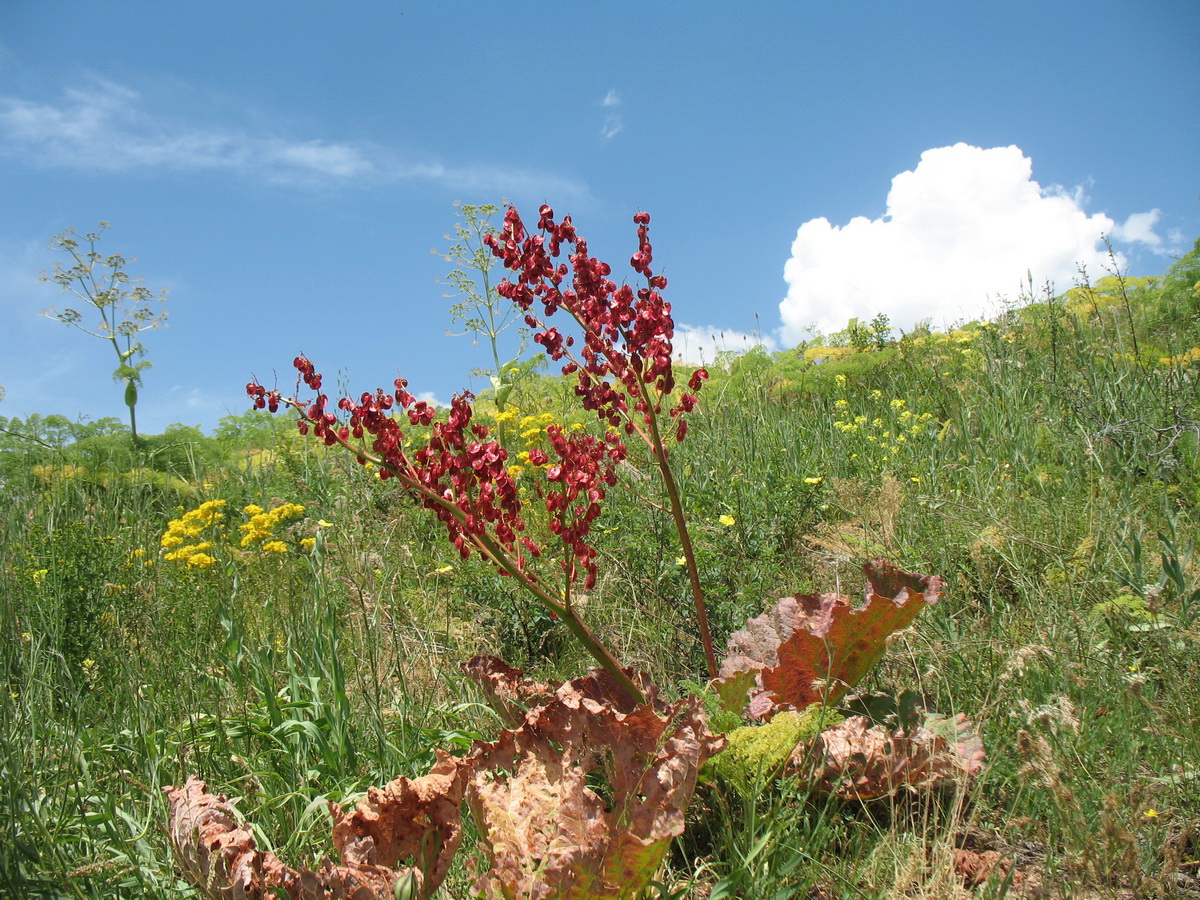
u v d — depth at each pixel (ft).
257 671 10.00
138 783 7.41
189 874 6.27
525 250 7.75
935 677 9.20
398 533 17.34
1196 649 8.69
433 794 6.59
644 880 5.82
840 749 7.64
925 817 6.56
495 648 12.37
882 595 8.35
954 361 27.99
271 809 8.00
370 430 7.28
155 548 18.06
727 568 13.21
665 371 7.86
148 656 12.17
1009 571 12.28
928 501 14.90
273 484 25.59
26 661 10.94
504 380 9.12
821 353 41.39
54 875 6.76
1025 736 6.30
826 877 6.54
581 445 7.86
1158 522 13.16
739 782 7.03
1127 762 7.16
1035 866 6.63
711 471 19.01
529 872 5.85
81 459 30.22
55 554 14.61
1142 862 6.18
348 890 5.96
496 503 7.72
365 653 11.24
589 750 6.73
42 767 8.68
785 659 7.93
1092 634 9.18
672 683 10.71
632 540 13.53
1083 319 28.63
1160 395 18.57
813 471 18.48
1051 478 16.44
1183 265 28.55
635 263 7.70
